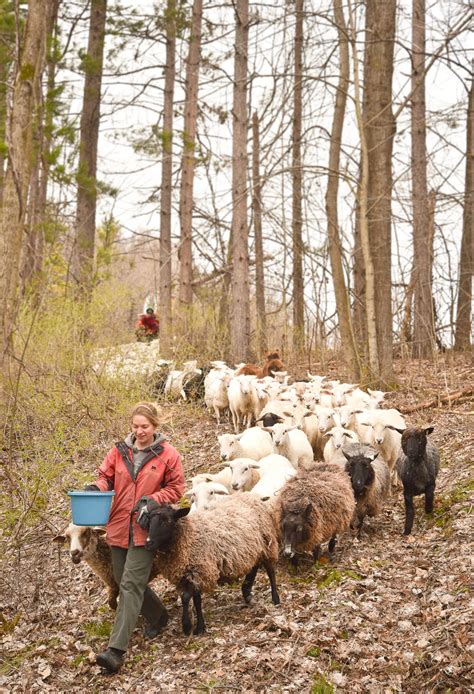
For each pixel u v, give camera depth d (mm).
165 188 22844
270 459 9641
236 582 7617
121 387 12344
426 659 5867
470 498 9109
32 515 8508
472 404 13766
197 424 14898
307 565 8109
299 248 22078
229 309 21828
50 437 9727
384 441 10688
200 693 5824
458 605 6547
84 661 6605
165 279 22188
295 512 7383
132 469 6543
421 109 21906
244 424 14758
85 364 12359
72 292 15016
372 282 15383
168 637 6785
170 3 21484
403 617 6578
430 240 19812
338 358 20750
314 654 6141
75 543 6727
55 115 18109
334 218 15539
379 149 16375
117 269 16578
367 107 16797
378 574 7512
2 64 18266
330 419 11352
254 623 6836
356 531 8836
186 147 20734
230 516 7023
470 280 22906
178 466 6629
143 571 6332
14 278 11125
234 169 18016
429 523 8867
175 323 19719
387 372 15922
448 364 18953
